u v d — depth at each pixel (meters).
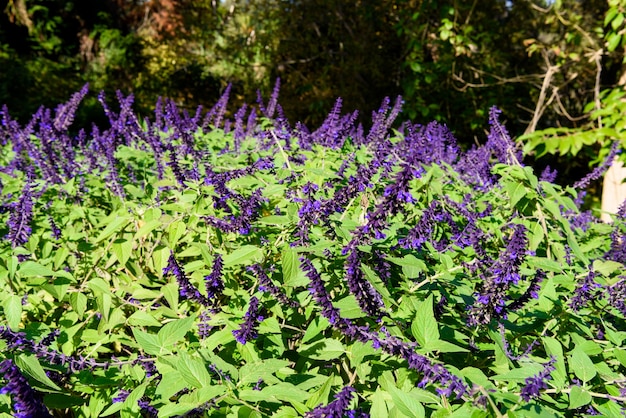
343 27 14.45
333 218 2.41
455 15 11.26
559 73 13.71
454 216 3.31
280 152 3.38
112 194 3.58
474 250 2.75
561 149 6.85
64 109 5.26
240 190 3.20
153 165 4.43
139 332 2.04
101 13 24.95
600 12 13.16
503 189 3.55
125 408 1.91
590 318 2.57
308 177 3.12
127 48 22.11
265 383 2.04
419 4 13.18
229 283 2.49
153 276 3.11
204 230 2.82
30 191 3.14
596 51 9.98
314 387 2.08
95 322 2.71
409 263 2.08
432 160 4.12
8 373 1.52
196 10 18.53
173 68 19.59
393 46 14.08
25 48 23.08
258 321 2.17
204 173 3.33
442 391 1.79
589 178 4.41
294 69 15.14
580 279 2.61
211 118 5.78
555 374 1.96
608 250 3.65
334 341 2.13
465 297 2.32
